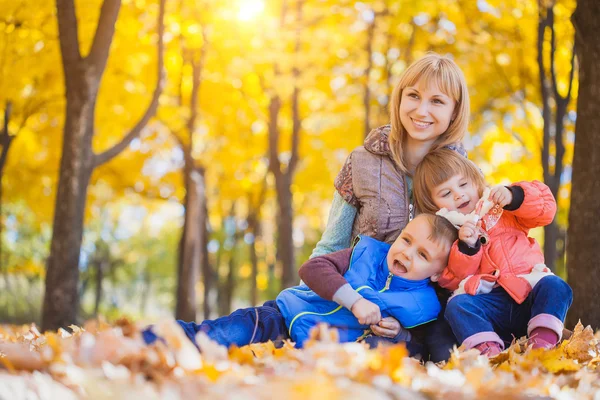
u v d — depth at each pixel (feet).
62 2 26.50
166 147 48.32
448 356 10.16
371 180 11.82
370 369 6.17
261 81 40.91
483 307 10.01
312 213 68.80
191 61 39.37
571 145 39.93
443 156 11.23
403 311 10.07
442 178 11.00
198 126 47.03
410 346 10.37
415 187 11.41
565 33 34.63
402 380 6.27
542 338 9.62
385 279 10.48
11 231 77.97
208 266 64.49
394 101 11.97
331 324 10.19
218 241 84.12
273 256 80.48
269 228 84.07
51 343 7.18
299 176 54.24
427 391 5.98
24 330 15.75
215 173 54.60
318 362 6.18
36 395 5.19
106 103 40.45
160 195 51.06
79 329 10.77
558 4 32.40
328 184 54.24
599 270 15.71
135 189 50.80
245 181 55.36
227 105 44.96
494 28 37.09
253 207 62.64
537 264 10.21
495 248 10.35
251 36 37.55
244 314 10.46
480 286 10.07
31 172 47.75
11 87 35.47
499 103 41.01
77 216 27.22
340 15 40.60
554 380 7.63
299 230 84.94
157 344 6.38
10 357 6.07
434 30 39.65
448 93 11.58
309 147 52.37
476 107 40.73
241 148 49.21
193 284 43.52
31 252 80.64
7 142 39.45
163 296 142.72
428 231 10.21
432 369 7.02
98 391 5.31
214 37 37.78
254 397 5.18
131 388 5.41
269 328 10.36
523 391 6.73
